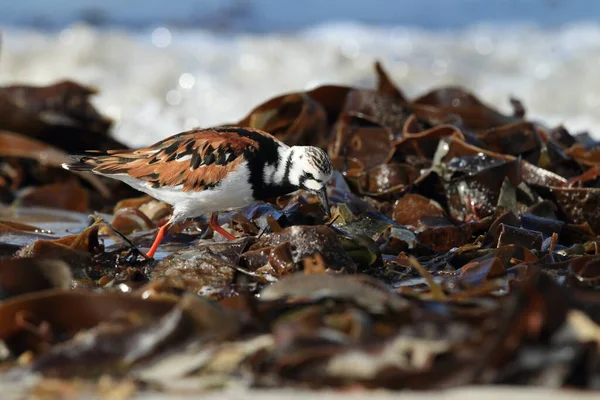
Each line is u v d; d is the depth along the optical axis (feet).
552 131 50.80
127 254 33.71
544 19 115.44
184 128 81.61
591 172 41.83
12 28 111.86
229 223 39.06
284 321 23.26
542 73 90.99
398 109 48.11
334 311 23.61
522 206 40.96
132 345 21.62
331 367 20.38
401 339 20.83
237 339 22.68
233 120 83.20
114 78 90.63
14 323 23.36
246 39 105.29
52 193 50.60
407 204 40.34
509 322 19.85
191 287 29.66
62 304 23.68
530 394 19.54
